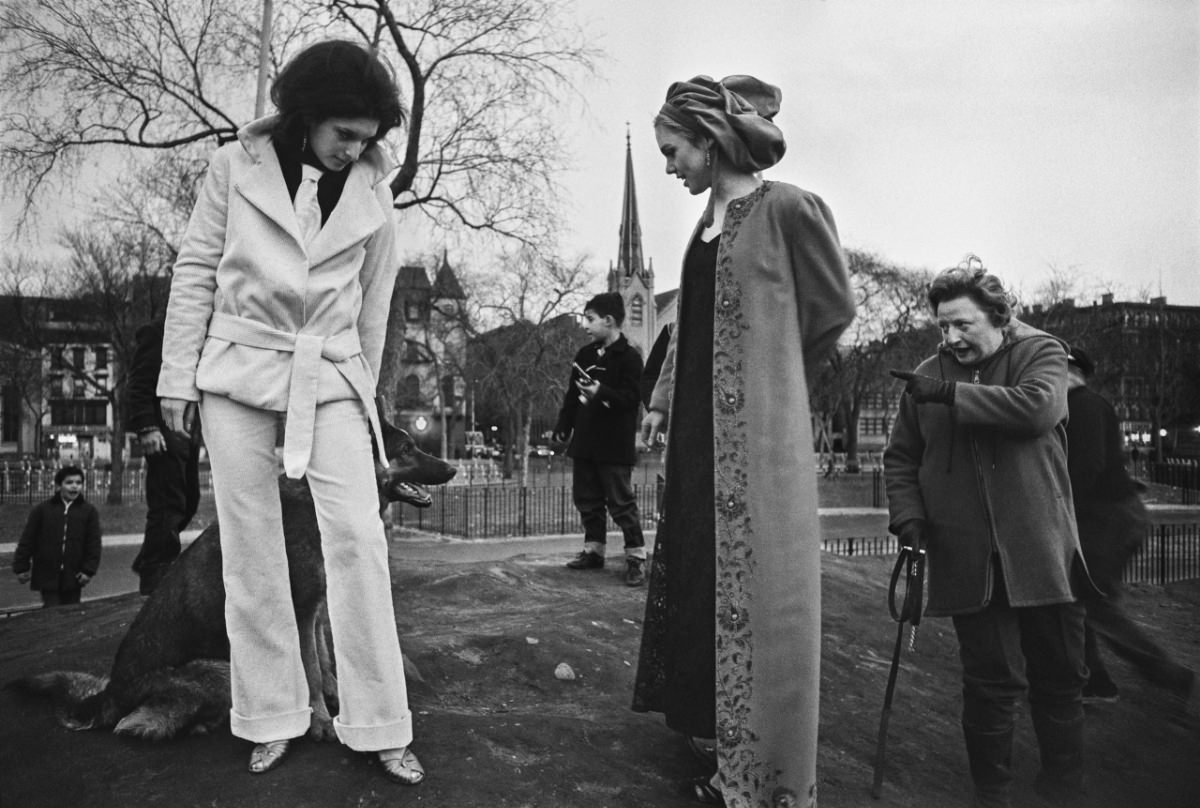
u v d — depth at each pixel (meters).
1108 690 4.88
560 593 5.61
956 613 3.29
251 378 2.63
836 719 3.91
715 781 2.79
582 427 6.11
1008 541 3.29
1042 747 3.59
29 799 2.62
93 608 5.63
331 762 2.69
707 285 2.93
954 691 4.66
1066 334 33.84
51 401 51.31
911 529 3.42
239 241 2.65
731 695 2.60
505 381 43.16
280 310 2.65
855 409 59.78
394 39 16.59
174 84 16.44
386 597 2.69
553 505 25.44
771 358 2.70
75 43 15.73
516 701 3.63
